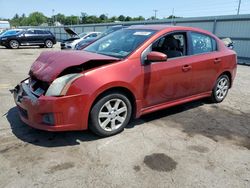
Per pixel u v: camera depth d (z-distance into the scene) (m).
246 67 12.91
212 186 2.73
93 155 3.22
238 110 5.20
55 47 22.80
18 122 4.11
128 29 4.66
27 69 9.61
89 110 3.38
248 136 3.99
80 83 3.24
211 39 5.05
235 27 15.45
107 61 3.54
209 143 3.68
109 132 3.68
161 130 4.04
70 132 3.79
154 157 3.23
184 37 4.48
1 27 53.66
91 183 2.69
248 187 2.74
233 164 3.17
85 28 32.12
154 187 2.67
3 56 14.37
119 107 3.73
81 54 3.75
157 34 4.08
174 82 4.24
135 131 3.95
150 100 4.03
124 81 3.54
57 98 3.13
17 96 3.77
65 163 3.03
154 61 3.72
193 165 3.10
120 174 2.86
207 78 4.92
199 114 4.85
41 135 3.69
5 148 3.31
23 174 2.79
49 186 2.62
